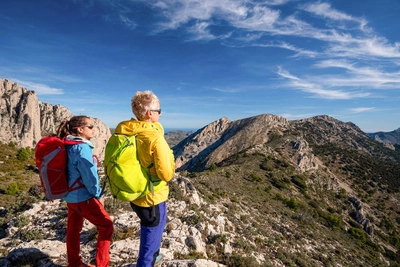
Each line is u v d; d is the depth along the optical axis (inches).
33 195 558.9
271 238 664.4
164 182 117.4
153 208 118.0
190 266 187.2
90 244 243.8
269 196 2164.1
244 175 2787.9
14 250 205.3
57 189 117.6
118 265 198.5
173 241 289.7
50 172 116.0
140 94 119.3
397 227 3031.5
